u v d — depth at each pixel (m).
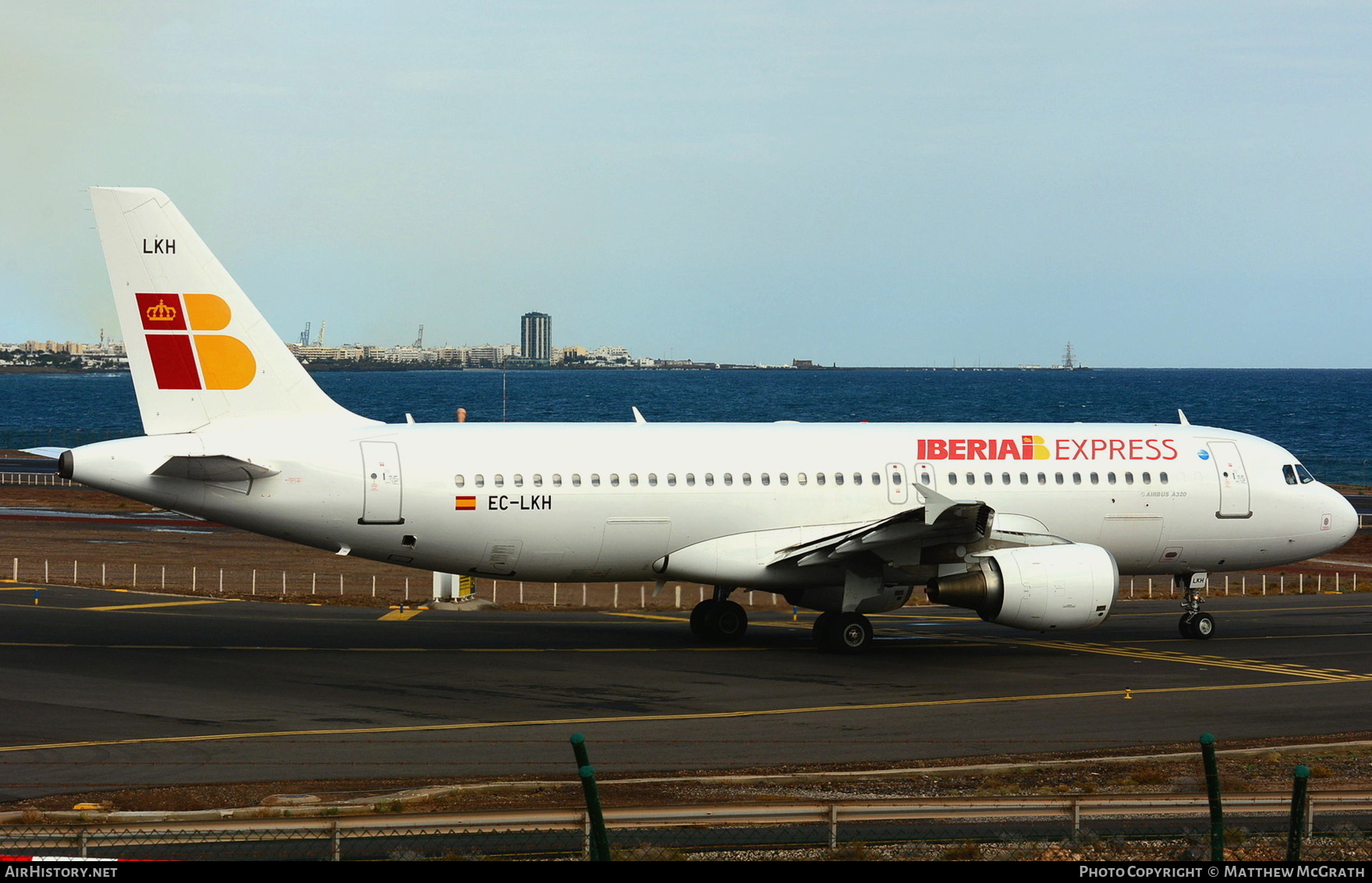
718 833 45.00
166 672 79.75
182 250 88.19
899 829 45.94
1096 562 89.62
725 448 95.69
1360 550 177.62
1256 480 103.69
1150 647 96.94
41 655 84.94
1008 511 98.94
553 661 86.62
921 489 83.75
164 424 88.31
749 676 82.00
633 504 92.69
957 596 89.62
